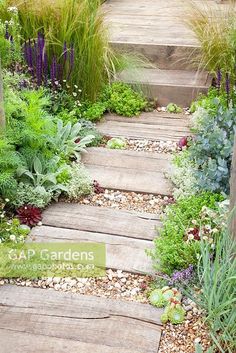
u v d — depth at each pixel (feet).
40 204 10.55
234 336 7.65
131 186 11.43
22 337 7.95
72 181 11.09
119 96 14.60
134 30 17.69
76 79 14.16
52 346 7.80
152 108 14.90
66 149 12.09
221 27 14.87
